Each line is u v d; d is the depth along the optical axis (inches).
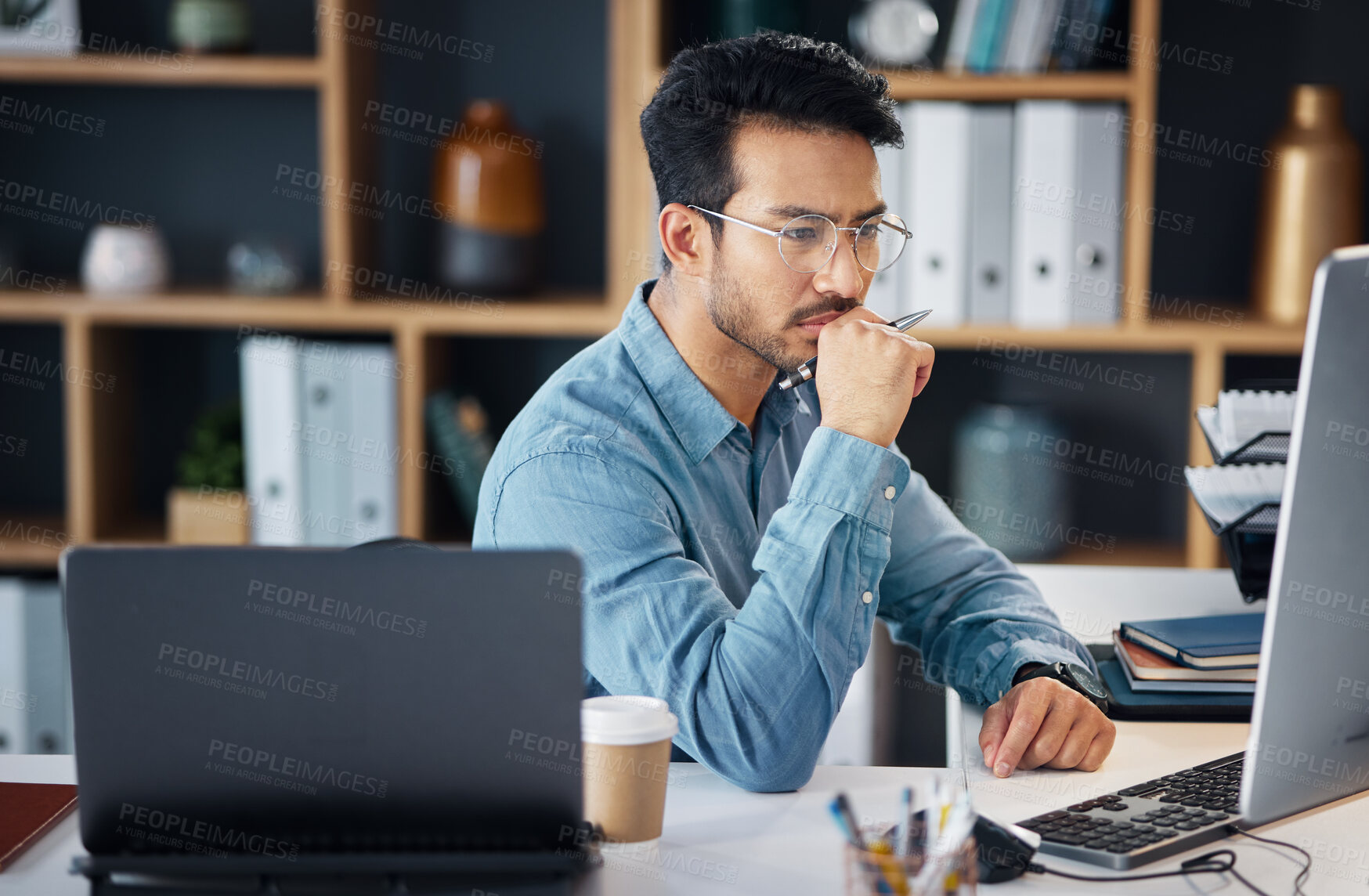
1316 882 52.4
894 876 44.9
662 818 57.5
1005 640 75.2
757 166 67.1
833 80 67.1
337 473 134.7
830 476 63.4
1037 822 56.9
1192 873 53.3
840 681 62.0
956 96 128.3
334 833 50.2
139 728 49.3
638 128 128.9
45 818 58.1
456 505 146.7
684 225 70.8
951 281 127.7
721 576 75.2
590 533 66.6
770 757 61.2
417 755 49.6
